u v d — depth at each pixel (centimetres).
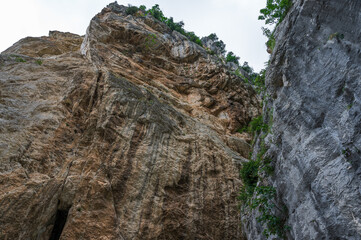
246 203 1292
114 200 1151
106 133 1325
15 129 1148
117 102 1471
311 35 865
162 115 1580
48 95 1397
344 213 664
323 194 735
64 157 1191
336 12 776
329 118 776
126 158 1283
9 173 1012
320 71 821
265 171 1114
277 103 1023
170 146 1461
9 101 1256
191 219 1238
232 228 1305
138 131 1416
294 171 887
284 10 1073
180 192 1322
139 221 1131
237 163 1605
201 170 1448
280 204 976
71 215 1038
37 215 980
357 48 697
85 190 1110
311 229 770
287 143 951
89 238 1005
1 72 1419
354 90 682
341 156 703
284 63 994
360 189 630
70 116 1352
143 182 1245
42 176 1075
